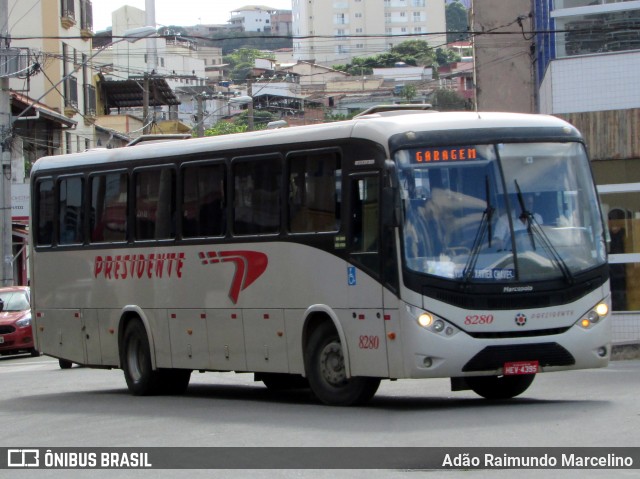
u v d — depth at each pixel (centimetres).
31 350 3372
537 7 2948
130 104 7444
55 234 2091
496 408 1397
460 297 1373
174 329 1811
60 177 2081
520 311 1385
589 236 1445
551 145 1453
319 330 1530
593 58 2606
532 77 3375
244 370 1672
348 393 1489
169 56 13425
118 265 1934
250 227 1652
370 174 1437
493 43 3412
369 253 1434
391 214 1376
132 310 1900
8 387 2242
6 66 3634
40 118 5300
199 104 5503
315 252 1521
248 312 1650
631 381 1745
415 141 1407
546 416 1280
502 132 1434
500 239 1395
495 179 1412
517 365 1386
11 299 3469
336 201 1493
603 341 1434
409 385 1889
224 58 16950
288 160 1582
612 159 2597
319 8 16975
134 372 1917
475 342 1370
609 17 2691
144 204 1881
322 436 1199
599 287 1435
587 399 1476
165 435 1298
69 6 6075
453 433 1166
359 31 17050
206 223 1741
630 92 2573
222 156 1708
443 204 1398
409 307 1376
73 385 2244
